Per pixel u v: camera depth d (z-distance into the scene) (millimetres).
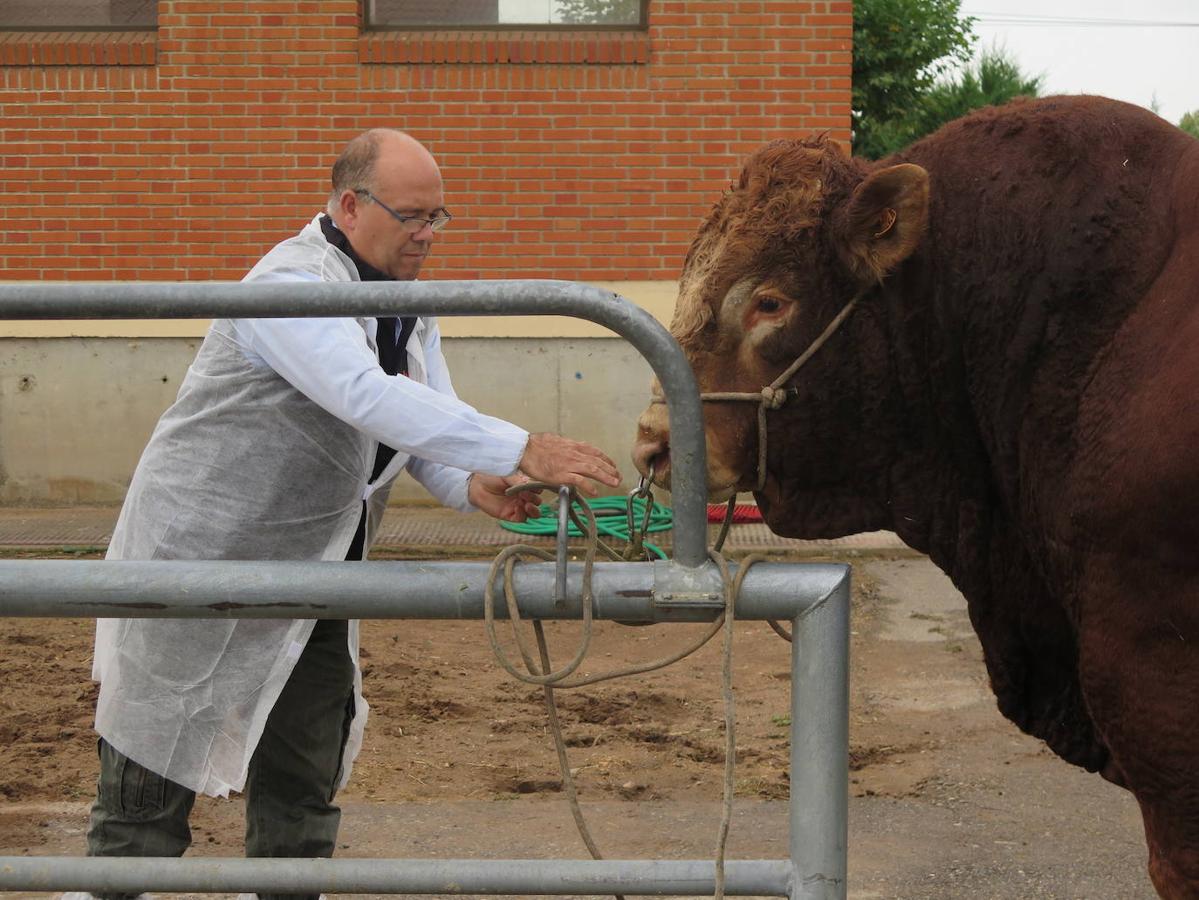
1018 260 2828
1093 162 2809
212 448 3141
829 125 10352
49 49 10523
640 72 10383
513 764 5516
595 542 2635
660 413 2869
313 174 10555
